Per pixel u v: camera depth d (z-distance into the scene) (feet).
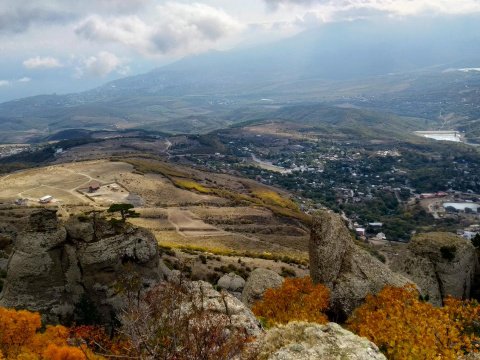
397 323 53.88
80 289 89.71
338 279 84.17
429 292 96.27
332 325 47.75
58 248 90.94
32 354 58.54
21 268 85.81
